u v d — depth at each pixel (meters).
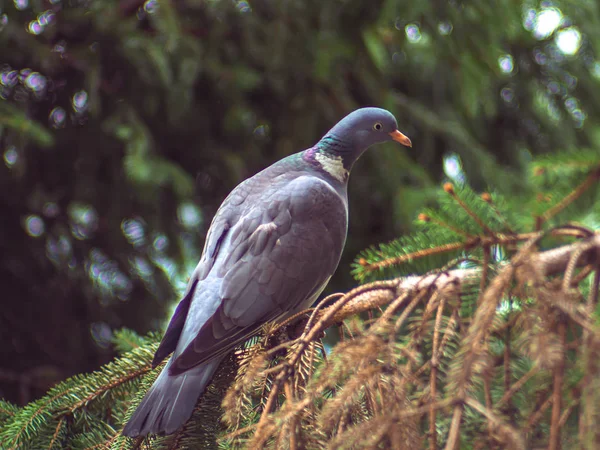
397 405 3.91
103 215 11.01
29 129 9.24
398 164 10.77
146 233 11.02
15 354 10.95
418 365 4.21
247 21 10.82
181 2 11.03
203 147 11.17
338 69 11.03
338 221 6.86
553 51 12.09
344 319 5.57
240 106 10.84
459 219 5.17
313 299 6.78
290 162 7.54
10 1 10.13
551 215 5.02
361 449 3.76
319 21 10.89
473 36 10.48
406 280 4.79
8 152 10.27
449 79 11.70
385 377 4.06
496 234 4.94
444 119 11.84
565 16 11.38
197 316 5.97
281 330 5.95
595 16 11.13
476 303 4.41
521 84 12.17
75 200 10.98
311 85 11.06
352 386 4.04
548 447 3.86
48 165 10.89
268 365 5.11
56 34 10.67
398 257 5.48
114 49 10.56
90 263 11.19
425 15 10.25
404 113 11.28
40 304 11.12
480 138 12.29
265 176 7.18
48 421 5.80
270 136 11.58
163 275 11.21
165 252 11.13
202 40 11.09
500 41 11.34
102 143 10.77
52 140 9.77
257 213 6.55
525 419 4.12
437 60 11.30
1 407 6.00
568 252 4.60
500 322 4.01
